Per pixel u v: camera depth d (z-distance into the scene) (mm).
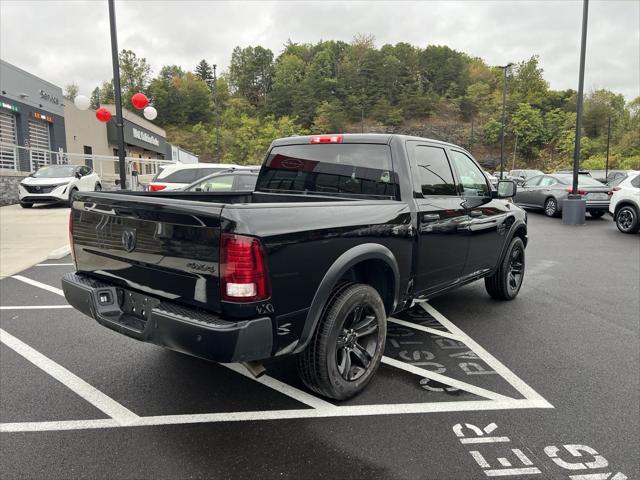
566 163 110312
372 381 3605
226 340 2436
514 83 151875
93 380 3623
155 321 2660
